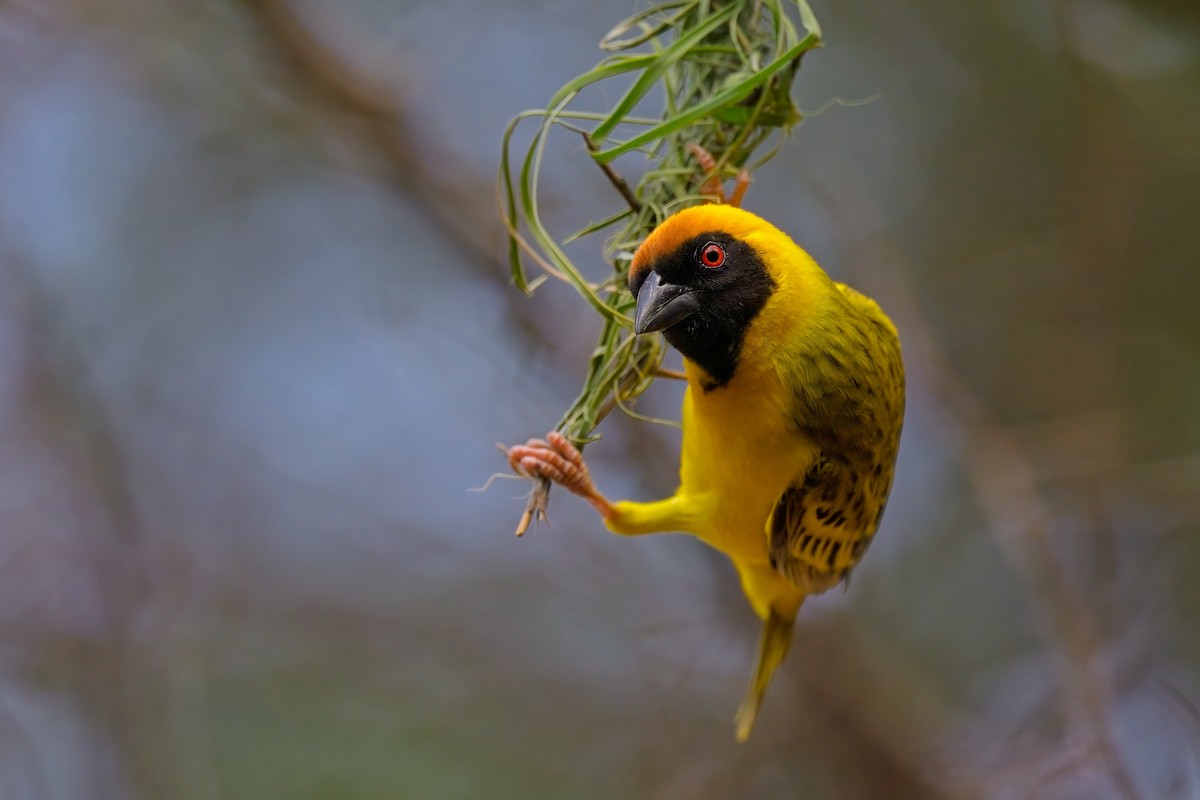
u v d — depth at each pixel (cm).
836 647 1176
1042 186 1145
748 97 679
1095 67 1098
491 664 1164
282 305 1224
